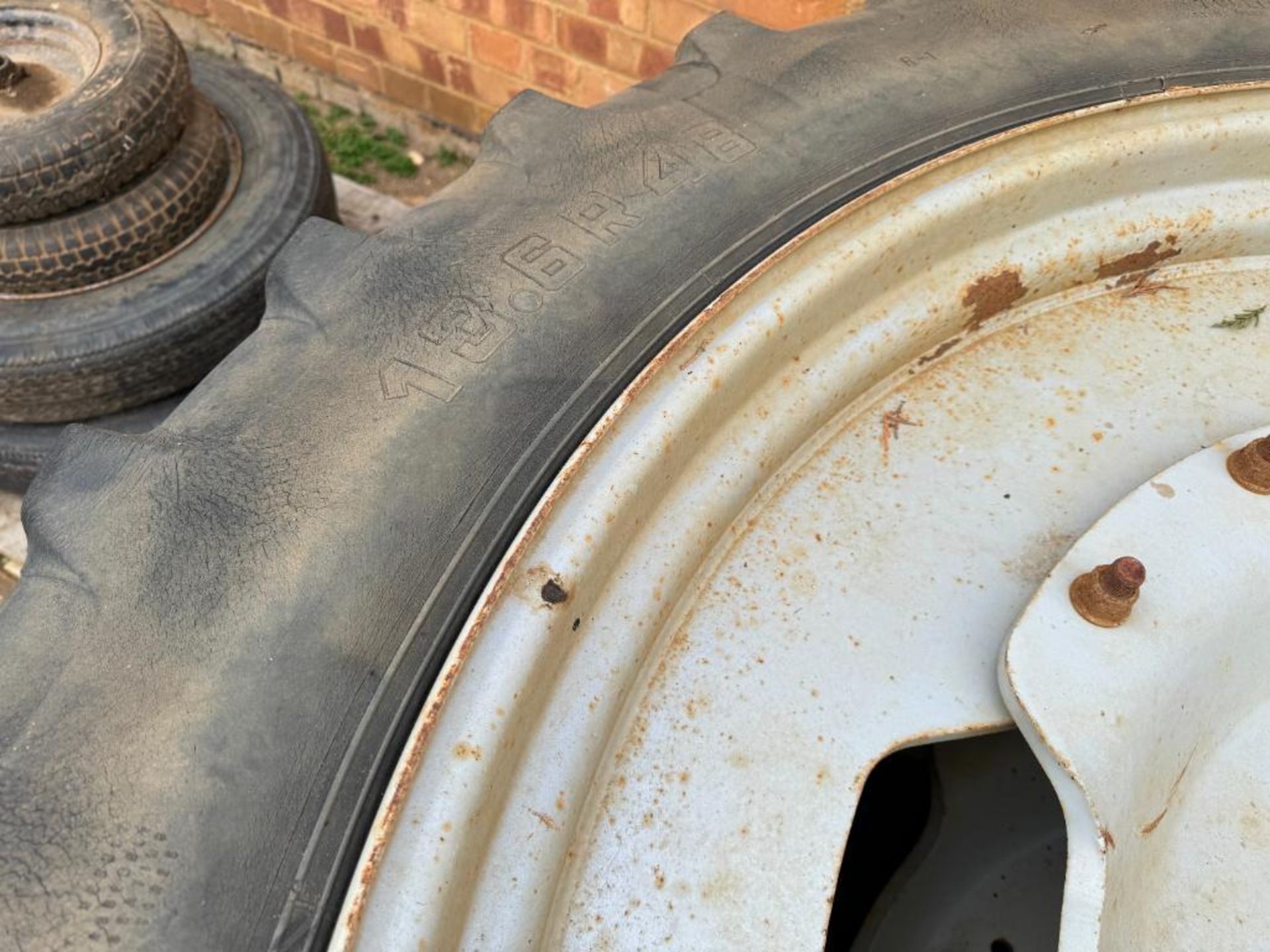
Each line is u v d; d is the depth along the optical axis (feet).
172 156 7.47
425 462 3.51
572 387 3.81
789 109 4.99
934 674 3.62
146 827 2.70
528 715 3.14
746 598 3.78
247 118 8.58
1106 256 4.89
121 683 2.95
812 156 4.75
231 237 7.66
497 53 10.96
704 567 3.86
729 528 3.97
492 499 3.47
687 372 3.82
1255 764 3.86
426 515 3.39
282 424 3.57
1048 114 4.99
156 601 3.10
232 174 8.13
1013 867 4.46
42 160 6.66
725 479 3.95
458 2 10.64
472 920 2.87
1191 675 3.60
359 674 3.05
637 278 4.18
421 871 2.71
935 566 3.90
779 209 4.50
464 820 2.83
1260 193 5.07
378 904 2.65
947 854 4.53
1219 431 4.35
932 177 4.51
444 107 12.09
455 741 2.92
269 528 3.27
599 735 3.32
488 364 3.81
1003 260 4.75
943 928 4.30
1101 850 3.14
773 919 3.11
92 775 2.77
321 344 3.88
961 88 5.11
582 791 3.23
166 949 2.56
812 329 4.28
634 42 9.88
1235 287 5.04
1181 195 5.05
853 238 4.32
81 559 3.24
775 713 3.50
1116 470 4.22
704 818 3.26
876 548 3.95
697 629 3.69
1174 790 3.66
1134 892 3.39
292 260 4.28
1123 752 3.34
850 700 3.54
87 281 7.23
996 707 3.55
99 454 3.57
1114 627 3.56
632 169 4.62
